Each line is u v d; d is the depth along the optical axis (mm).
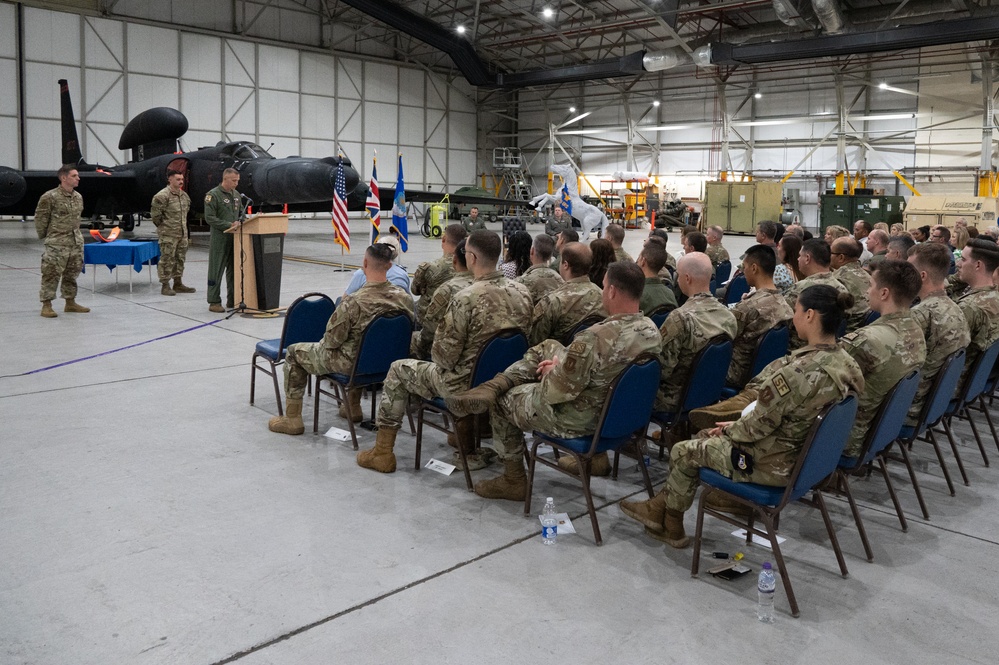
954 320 4062
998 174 25203
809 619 2963
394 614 2912
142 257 10641
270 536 3547
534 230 29281
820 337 3049
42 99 25719
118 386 6113
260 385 6254
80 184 18500
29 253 16562
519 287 4324
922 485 4441
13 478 4164
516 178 37688
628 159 34344
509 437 3994
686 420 4422
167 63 28281
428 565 3314
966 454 5004
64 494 3969
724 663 2654
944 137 26625
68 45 26031
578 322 4598
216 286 9609
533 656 2666
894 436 3742
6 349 7324
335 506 3916
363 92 33969
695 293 4297
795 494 3076
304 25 32031
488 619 2896
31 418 5242
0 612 2861
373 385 5152
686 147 33062
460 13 31750
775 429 3031
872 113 28078
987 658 2723
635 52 30484
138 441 4824
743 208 27469
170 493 4020
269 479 4254
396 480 4309
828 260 5297
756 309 4750
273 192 16312
